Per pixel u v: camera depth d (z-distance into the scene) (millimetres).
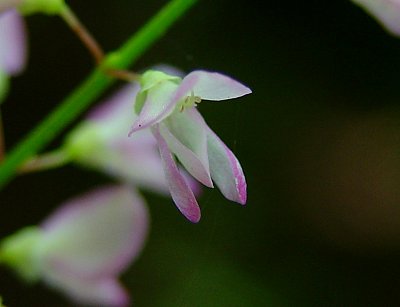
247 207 137
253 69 140
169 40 138
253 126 139
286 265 138
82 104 84
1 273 138
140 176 91
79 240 90
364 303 141
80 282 92
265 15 140
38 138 85
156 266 132
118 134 89
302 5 140
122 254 91
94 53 82
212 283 130
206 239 132
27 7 81
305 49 142
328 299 140
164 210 133
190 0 81
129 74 82
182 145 67
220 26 140
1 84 91
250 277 133
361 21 141
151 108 68
